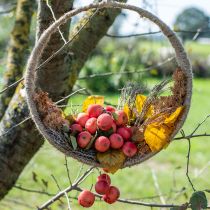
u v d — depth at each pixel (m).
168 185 6.62
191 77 1.89
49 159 6.81
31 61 1.83
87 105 2.04
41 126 1.85
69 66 2.52
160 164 7.66
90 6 1.82
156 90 2.02
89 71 10.61
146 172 7.16
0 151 2.56
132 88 2.13
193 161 7.89
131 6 1.82
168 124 1.88
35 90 1.92
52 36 2.34
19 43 2.99
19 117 2.53
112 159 1.88
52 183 6.07
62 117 1.93
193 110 12.41
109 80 9.80
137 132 1.91
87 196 1.99
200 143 8.88
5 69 2.97
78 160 1.88
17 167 2.59
